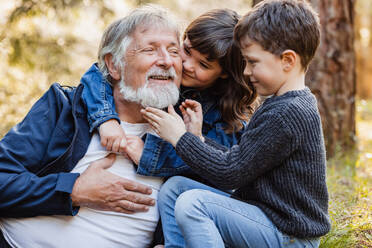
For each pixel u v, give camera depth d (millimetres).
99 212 2355
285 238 2121
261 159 2107
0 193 2217
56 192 2219
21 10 6266
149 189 2436
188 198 2158
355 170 4414
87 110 2463
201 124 2551
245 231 2133
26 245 2344
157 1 7312
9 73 7336
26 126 2404
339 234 2611
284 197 2131
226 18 2668
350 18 5352
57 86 2541
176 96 2430
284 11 2203
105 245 2383
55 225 2328
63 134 2375
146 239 2516
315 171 2131
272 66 2207
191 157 2195
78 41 7035
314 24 2242
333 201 3162
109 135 2334
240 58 2641
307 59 2246
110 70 2518
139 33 2412
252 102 2871
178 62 2469
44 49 6582
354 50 5430
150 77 2402
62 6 6418
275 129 2088
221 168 2156
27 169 2344
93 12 6711
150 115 2316
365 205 3074
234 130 2824
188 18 8062
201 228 2094
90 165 2359
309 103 2154
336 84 5324
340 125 5344
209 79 2693
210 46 2564
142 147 2445
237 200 2246
